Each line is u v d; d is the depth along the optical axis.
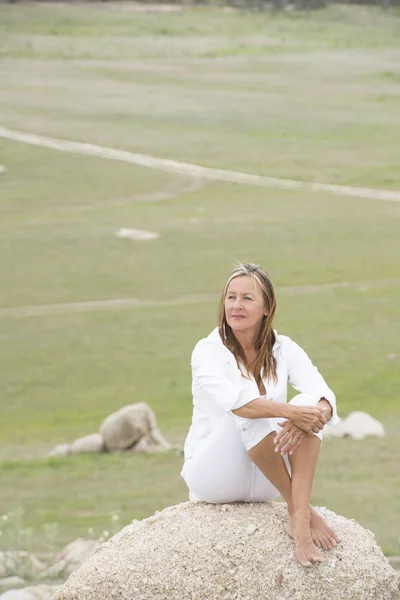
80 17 129.38
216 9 134.88
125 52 120.00
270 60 118.00
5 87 108.00
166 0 136.50
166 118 102.44
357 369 50.66
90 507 29.75
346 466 34.22
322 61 116.25
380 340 55.19
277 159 92.25
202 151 94.38
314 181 87.81
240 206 81.75
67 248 71.69
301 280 65.75
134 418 38.09
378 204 81.50
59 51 118.38
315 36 125.06
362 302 61.41
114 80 112.19
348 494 30.27
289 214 79.50
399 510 28.27
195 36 124.94
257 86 110.56
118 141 95.00
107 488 32.06
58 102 104.94
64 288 64.62
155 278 66.38
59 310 60.81
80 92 108.06
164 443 38.47
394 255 70.00
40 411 45.97
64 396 47.88
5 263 68.38
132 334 56.84
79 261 69.31
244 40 124.88
